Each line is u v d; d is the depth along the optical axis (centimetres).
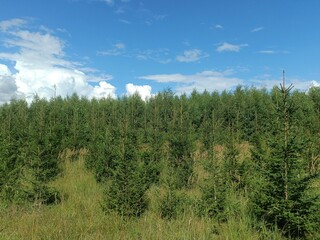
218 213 779
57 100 2912
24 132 1564
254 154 915
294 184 652
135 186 884
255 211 686
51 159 1280
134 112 2445
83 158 1833
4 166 1034
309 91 2075
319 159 827
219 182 851
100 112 2534
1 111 2334
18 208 905
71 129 2020
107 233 727
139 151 1295
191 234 678
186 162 1262
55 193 1014
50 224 755
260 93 2566
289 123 707
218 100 2691
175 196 880
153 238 670
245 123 2112
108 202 880
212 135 1384
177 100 2609
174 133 1407
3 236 654
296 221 627
